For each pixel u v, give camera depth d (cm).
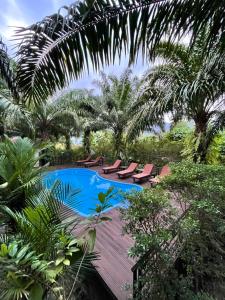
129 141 841
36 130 1177
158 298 193
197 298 203
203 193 274
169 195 271
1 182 387
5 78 356
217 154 676
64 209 261
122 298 238
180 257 232
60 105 1215
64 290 189
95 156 1442
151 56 200
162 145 1072
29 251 175
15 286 150
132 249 204
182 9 176
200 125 624
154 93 633
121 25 186
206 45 212
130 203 243
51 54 193
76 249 181
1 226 297
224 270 246
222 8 172
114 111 1166
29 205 279
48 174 424
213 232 262
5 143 427
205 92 446
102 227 416
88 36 189
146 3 177
